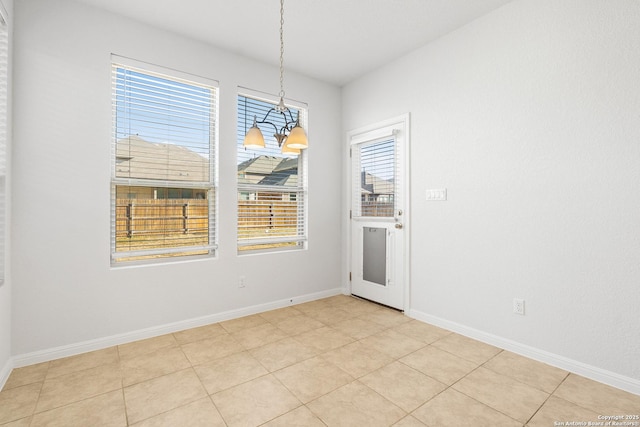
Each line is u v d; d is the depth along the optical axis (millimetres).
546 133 2139
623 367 1831
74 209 2273
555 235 2104
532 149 2209
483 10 2414
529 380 1930
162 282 2643
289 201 3529
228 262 2998
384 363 2145
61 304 2230
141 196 2609
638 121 1774
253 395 1778
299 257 3514
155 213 2674
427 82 2902
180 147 2789
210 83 2895
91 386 1865
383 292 3404
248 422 1555
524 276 2254
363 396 1769
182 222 2809
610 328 1879
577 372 1997
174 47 2701
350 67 3365
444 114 2766
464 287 2625
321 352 2312
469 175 2584
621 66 1829
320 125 3680
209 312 2887
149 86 2639
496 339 2408
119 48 2449
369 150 3562
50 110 2184
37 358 2141
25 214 2102
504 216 2363
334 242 3818
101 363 2141
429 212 2895
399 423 1547
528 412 1628
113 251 2482
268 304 3264
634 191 1793
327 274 3766
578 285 2006
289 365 2117
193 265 2797
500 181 2385
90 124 2332
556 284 2100
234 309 3039
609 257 1882
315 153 3639
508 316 2344
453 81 2693
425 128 2924
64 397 1758
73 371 2035
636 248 1789
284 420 1570
